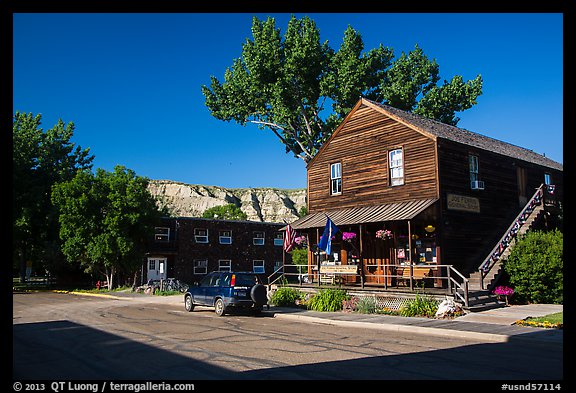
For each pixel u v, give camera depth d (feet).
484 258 75.51
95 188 129.08
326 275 84.07
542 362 30.91
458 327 46.11
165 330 48.34
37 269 244.83
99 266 135.03
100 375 27.94
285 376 27.12
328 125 117.39
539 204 84.48
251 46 116.37
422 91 132.77
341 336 43.45
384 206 76.18
